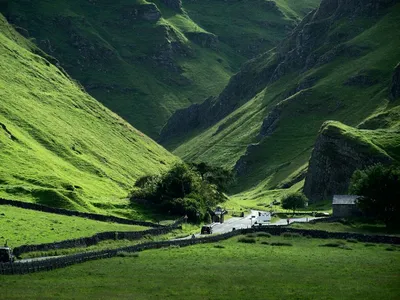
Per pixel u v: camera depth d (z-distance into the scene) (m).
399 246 127.00
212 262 99.94
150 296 74.00
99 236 120.19
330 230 152.75
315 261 103.25
